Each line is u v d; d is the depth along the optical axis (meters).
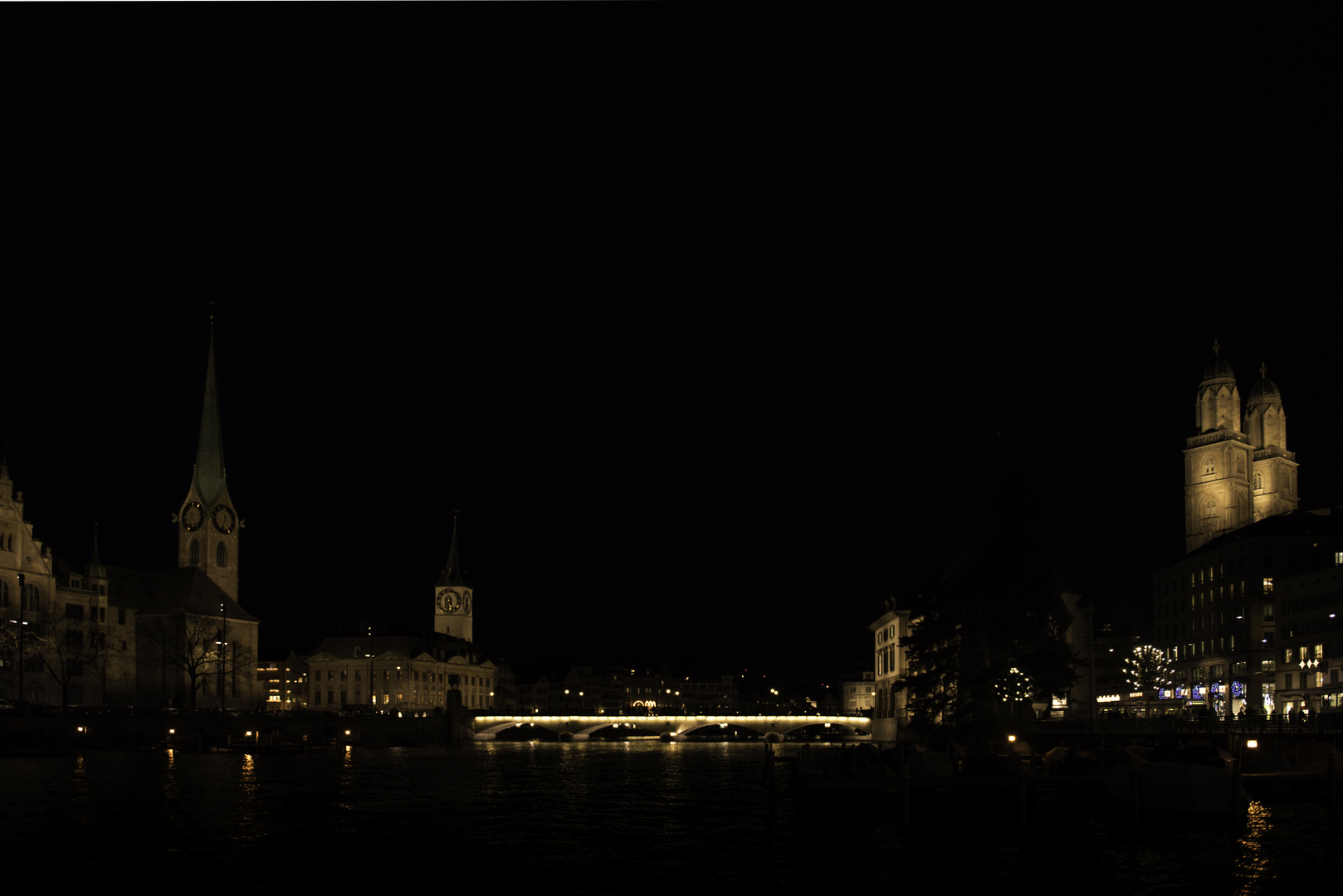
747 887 49.50
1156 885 49.41
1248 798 64.12
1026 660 93.12
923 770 74.25
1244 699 154.62
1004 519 95.94
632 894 48.19
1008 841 59.09
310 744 152.88
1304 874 51.06
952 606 98.31
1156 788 65.69
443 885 49.88
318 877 51.66
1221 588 165.25
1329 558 154.38
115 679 199.62
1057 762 79.06
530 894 48.19
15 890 49.22
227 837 62.69
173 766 115.75
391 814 73.38
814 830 63.59
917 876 51.34
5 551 174.50
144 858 56.12
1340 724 96.56
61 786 89.44
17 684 171.62
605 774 111.69
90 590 191.88
